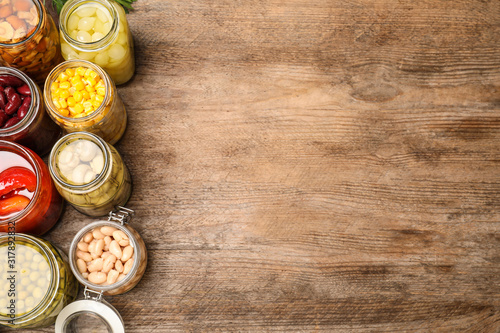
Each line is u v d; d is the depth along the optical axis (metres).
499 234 0.85
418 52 0.88
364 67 0.87
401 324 0.82
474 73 0.88
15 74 0.77
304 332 0.82
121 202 0.81
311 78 0.87
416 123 0.87
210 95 0.86
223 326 0.81
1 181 0.77
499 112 0.87
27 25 0.76
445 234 0.84
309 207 0.84
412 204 0.85
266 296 0.82
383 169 0.85
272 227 0.83
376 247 0.84
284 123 0.86
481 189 0.86
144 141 0.84
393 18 0.88
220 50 0.86
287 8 0.88
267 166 0.85
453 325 0.83
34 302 0.75
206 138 0.85
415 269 0.83
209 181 0.84
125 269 0.77
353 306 0.82
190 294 0.82
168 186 0.83
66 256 0.81
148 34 0.86
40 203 0.76
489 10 0.89
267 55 0.87
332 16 0.88
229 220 0.83
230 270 0.82
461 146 0.86
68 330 0.77
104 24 0.79
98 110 0.76
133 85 0.85
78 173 0.75
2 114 0.76
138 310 0.81
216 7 0.87
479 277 0.84
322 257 0.83
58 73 0.77
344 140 0.86
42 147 0.82
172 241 0.82
